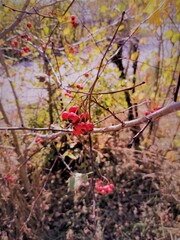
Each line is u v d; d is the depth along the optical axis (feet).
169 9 4.43
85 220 8.79
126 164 10.36
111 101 7.67
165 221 8.27
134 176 10.17
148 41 9.27
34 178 8.89
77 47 8.91
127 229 8.38
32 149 9.02
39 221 8.52
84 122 3.37
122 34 9.12
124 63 11.36
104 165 10.28
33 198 8.43
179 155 9.73
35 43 8.79
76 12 9.59
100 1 10.12
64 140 7.70
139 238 8.01
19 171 8.17
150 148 10.26
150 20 3.83
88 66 8.50
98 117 7.50
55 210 9.25
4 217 8.34
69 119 3.29
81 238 8.13
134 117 9.20
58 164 10.20
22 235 7.90
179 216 8.21
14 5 8.51
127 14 8.07
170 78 9.18
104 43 9.20
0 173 7.97
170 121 11.02
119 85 8.41
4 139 8.08
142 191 9.72
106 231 8.41
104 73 8.04
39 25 8.54
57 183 10.13
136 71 9.71
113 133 9.20
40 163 9.66
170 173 9.14
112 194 9.65
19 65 11.28
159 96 9.48
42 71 9.73
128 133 10.80
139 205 9.18
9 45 9.62
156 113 3.58
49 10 8.14
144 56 10.28
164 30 8.95
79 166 8.82
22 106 10.78
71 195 9.54
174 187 8.89
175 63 9.18
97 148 8.11
